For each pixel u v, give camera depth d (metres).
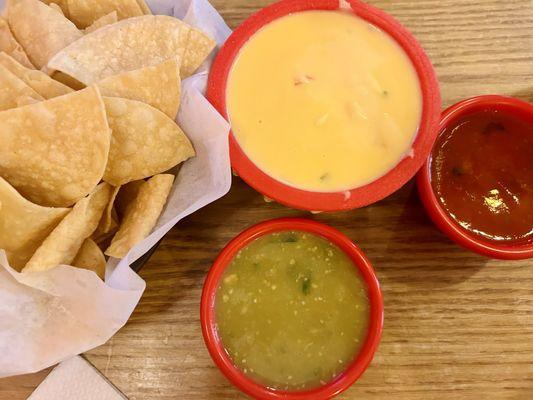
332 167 0.25
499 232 0.26
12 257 0.23
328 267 0.26
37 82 0.24
